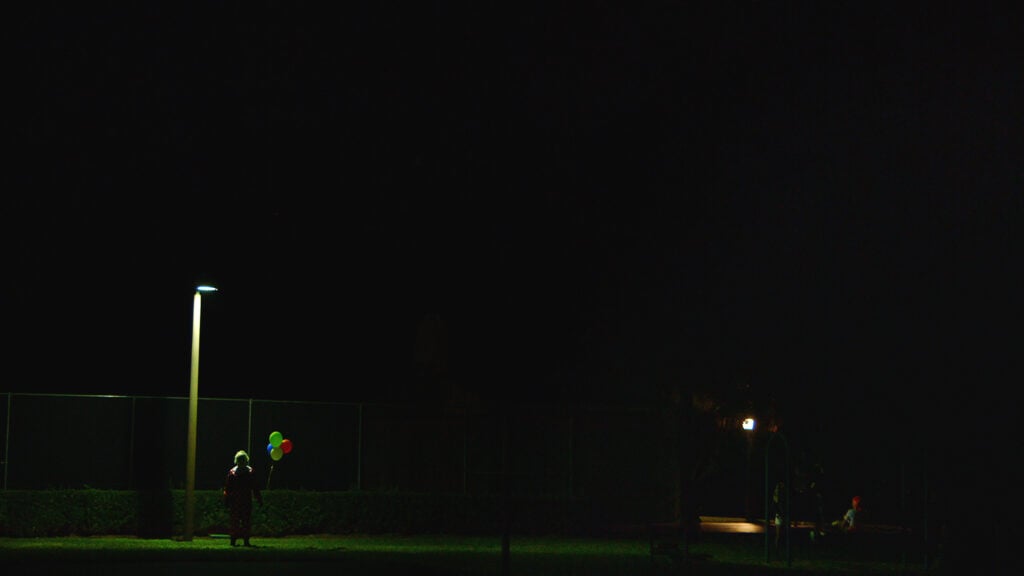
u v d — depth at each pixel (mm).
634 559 25562
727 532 33844
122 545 27688
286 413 33844
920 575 22922
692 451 39250
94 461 31531
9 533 29875
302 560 24219
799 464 37719
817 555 27875
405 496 33875
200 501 31750
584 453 37156
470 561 24531
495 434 36312
